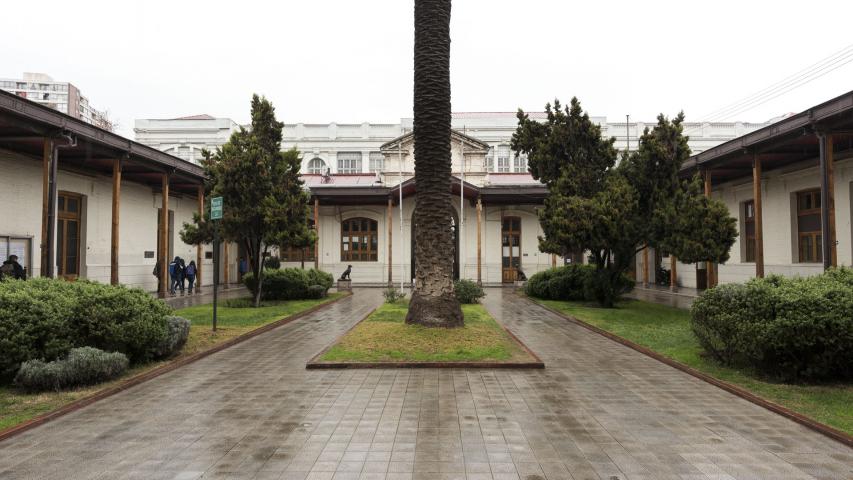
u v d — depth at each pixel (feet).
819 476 12.96
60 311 22.34
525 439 15.40
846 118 38.60
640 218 47.42
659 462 13.78
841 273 24.66
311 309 48.60
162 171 59.31
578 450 14.58
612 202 45.78
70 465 13.58
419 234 32.19
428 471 13.15
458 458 13.97
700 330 26.27
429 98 31.83
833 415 17.34
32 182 50.98
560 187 49.60
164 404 19.06
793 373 21.86
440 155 31.91
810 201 57.41
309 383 21.95
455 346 27.45
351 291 72.02
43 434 15.92
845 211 50.80
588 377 23.18
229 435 15.76
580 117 50.75
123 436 15.72
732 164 59.47
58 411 17.66
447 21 32.37
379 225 91.40
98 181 61.41
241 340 32.53
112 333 23.13
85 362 20.77
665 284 83.25
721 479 12.76
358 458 13.97
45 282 24.99
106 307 23.65
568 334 35.76
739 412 18.22
